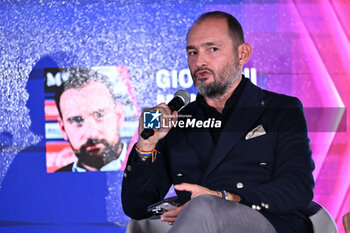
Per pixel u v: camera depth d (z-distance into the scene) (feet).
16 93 23.68
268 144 12.69
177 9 24.09
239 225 10.09
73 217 23.71
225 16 13.76
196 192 10.66
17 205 23.52
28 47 23.81
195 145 13.35
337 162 23.50
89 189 23.80
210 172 12.75
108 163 23.89
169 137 13.66
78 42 23.95
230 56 13.47
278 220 11.34
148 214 13.09
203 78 13.38
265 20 23.93
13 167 23.59
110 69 24.00
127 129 24.00
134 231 12.54
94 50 24.00
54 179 23.71
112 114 23.95
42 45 23.85
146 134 11.91
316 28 23.89
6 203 23.48
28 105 23.71
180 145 13.48
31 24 23.84
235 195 10.98
